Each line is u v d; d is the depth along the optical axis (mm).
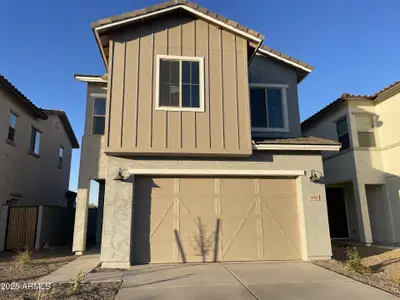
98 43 9453
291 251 9297
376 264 9359
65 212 15945
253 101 11758
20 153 14672
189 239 9000
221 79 9406
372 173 13953
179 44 9414
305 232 9250
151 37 9336
